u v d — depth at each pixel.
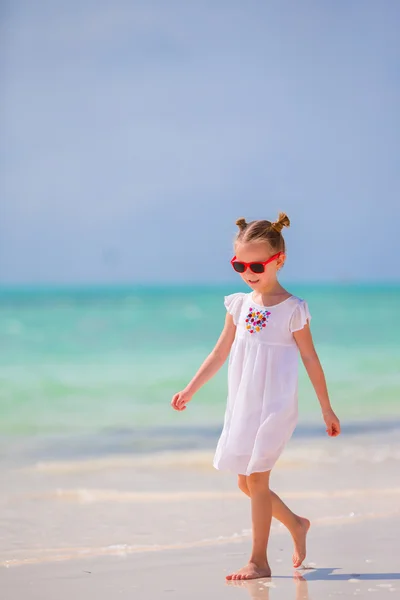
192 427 17.62
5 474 12.51
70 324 61.16
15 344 42.56
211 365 7.80
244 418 7.23
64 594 6.48
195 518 9.39
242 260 7.44
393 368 29.17
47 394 24.25
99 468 12.99
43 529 8.86
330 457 13.53
